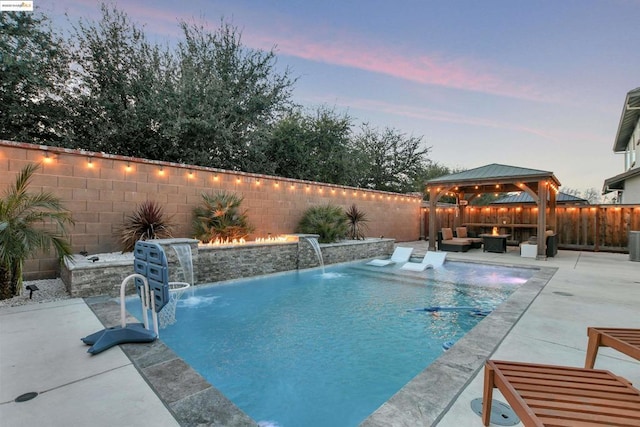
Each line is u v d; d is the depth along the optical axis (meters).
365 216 12.75
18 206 4.34
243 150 12.91
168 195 7.18
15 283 4.45
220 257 6.52
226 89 12.34
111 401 2.07
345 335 4.10
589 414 1.53
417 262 9.71
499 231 13.52
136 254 3.38
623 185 15.01
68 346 2.93
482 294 6.16
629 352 2.21
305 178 15.29
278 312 5.01
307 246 8.27
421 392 2.19
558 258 9.71
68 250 4.66
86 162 6.00
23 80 8.76
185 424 1.84
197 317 4.73
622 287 5.68
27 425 1.84
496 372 1.89
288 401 2.67
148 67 11.09
